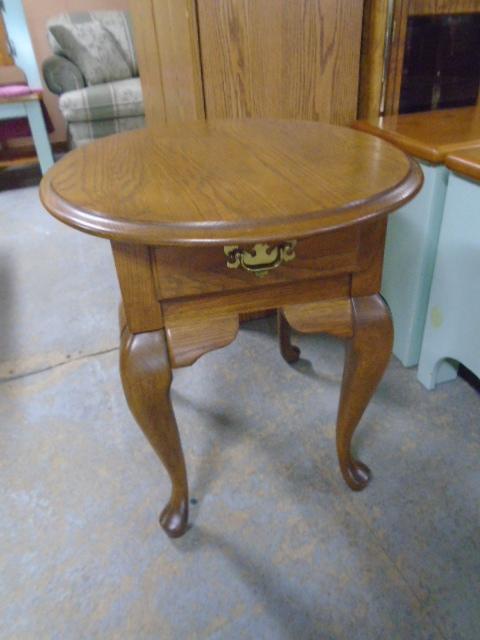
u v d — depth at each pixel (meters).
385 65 1.04
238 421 1.01
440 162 0.84
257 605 0.69
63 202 0.51
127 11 2.78
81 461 0.93
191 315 0.58
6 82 2.42
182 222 0.45
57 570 0.75
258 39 0.93
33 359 1.22
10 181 2.61
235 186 0.53
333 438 0.96
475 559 0.74
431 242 0.94
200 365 1.17
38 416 1.04
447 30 1.06
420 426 0.97
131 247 0.52
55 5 2.85
